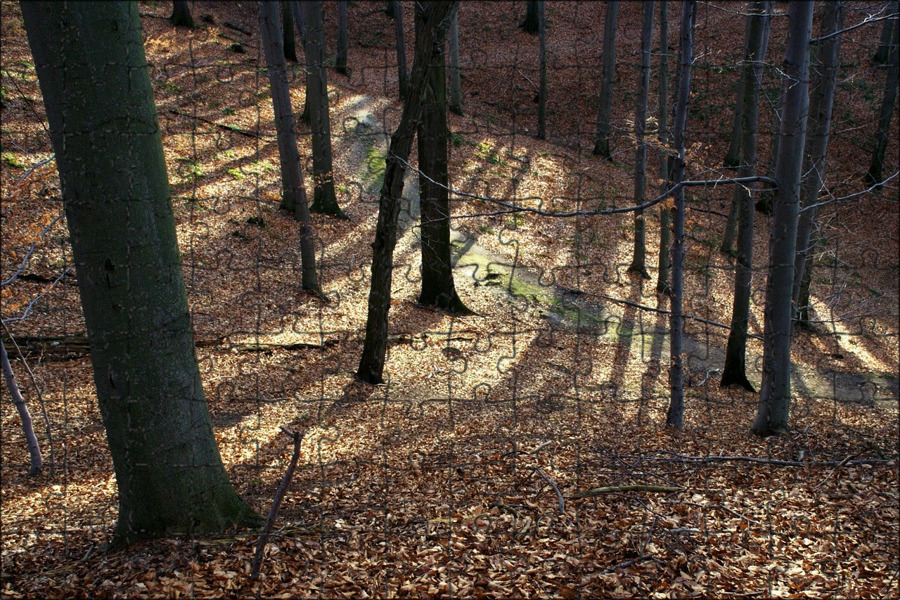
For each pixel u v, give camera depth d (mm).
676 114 7855
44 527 5484
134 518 4234
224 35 19453
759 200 17828
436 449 7113
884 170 16531
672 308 8234
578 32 26609
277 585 3861
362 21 28188
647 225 17812
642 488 5492
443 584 4035
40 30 3428
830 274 14602
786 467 6066
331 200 16000
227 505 4449
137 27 3602
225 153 15289
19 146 10664
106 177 3596
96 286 3754
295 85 19094
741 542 4746
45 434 7879
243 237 13430
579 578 4180
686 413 9727
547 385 10703
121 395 3943
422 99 8141
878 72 16844
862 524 5082
